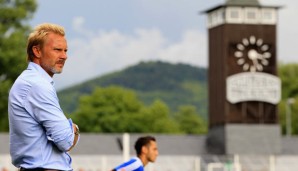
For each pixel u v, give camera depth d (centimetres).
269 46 9381
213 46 9506
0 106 10088
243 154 9338
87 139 9406
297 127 18312
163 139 9631
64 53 995
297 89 19150
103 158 9300
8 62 9862
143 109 16225
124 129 15738
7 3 10156
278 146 9431
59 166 975
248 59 9338
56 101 975
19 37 9894
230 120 9312
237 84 9306
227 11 9306
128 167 2048
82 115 15738
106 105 15788
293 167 9531
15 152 977
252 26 9319
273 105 9412
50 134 968
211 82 9556
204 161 9456
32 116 966
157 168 9506
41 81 971
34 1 10194
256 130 9362
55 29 990
